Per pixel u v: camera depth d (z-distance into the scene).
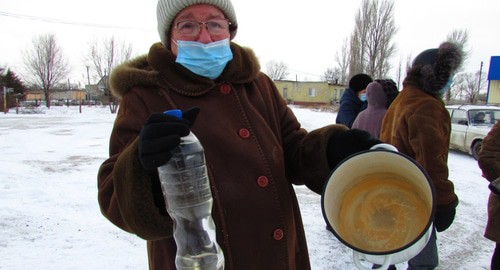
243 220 1.23
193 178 0.87
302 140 1.47
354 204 1.13
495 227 2.57
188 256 0.88
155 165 0.82
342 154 1.33
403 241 1.03
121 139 1.18
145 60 1.44
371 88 3.76
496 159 2.52
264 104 1.46
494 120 9.85
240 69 1.40
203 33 1.31
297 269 1.46
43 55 42.59
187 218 0.87
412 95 2.68
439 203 2.48
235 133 1.29
